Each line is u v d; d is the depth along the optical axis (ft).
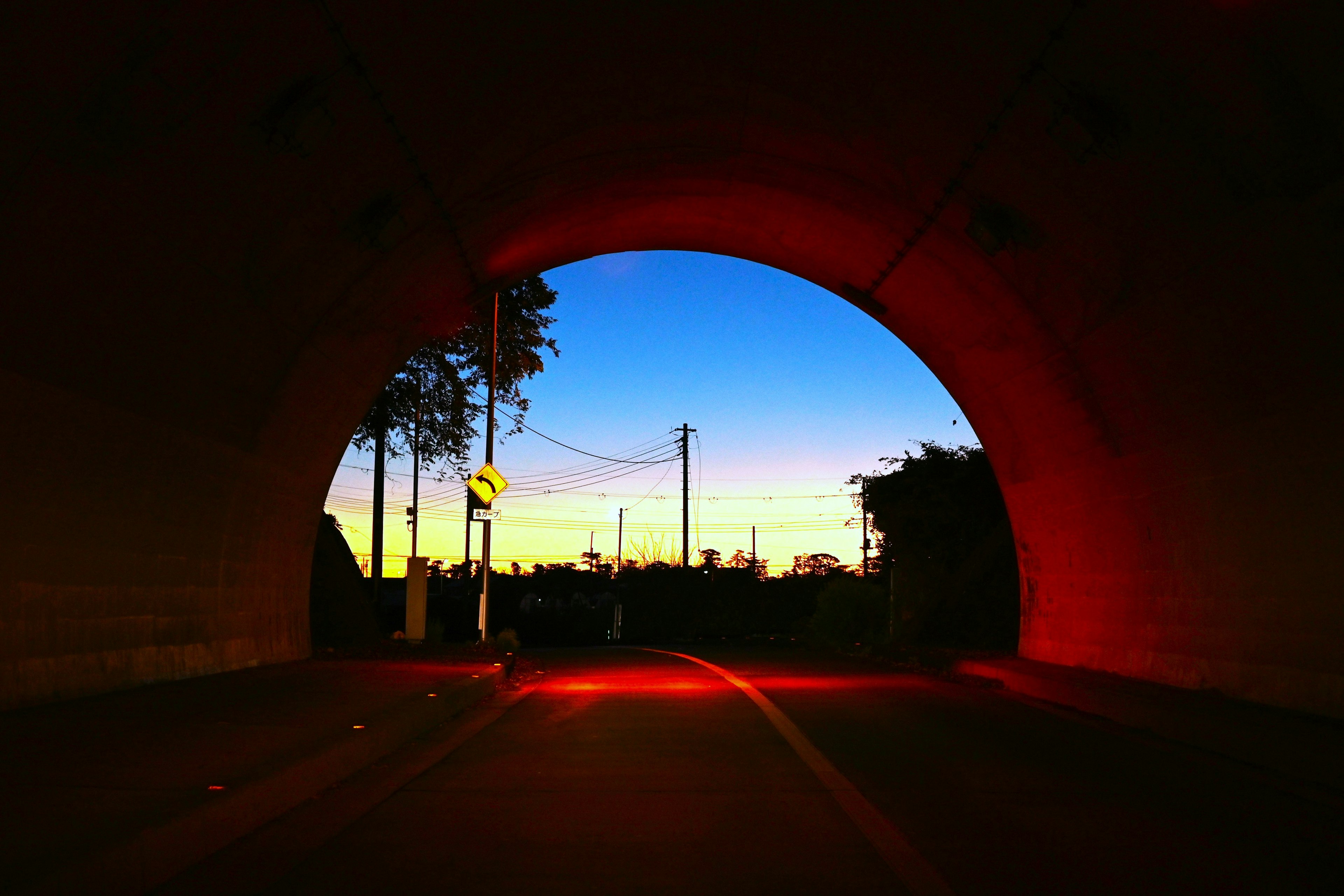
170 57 26.32
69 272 28.71
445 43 34.06
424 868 18.47
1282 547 35.96
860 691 50.39
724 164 50.31
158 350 34.55
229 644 46.50
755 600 179.83
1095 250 40.68
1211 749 31.81
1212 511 40.24
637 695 48.19
